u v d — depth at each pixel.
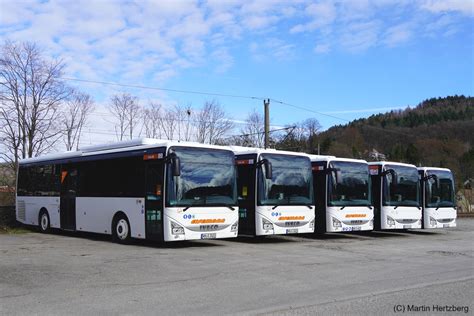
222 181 15.30
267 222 16.56
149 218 14.99
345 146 68.06
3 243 16.52
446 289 8.75
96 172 17.75
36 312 7.09
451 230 24.94
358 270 10.95
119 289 8.71
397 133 72.19
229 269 10.96
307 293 8.39
